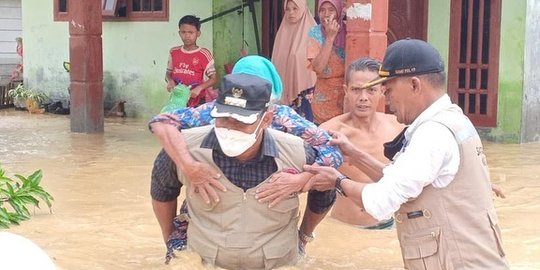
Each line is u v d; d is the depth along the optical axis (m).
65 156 9.51
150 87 14.32
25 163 8.95
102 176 8.09
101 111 12.06
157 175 4.55
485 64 11.43
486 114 11.47
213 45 13.22
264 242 4.32
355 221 5.87
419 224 3.58
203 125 4.42
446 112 3.54
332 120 5.76
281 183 4.18
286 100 8.92
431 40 11.82
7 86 16.42
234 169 4.23
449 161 3.48
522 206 6.79
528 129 11.39
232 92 3.93
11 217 5.96
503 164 9.09
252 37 13.45
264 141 4.20
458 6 11.57
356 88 5.58
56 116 14.80
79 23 11.84
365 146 5.63
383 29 8.40
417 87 3.56
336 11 7.97
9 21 18.44
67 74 15.62
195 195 4.32
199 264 4.39
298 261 4.73
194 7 13.49
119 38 14.70
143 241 5.54
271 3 13.20
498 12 11.26
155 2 14.11
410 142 3.53
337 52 8.17
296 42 8.84
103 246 5.41
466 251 3.50
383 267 4.97
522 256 5.24
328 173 4.04
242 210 4.28
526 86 11.24
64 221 6.11
